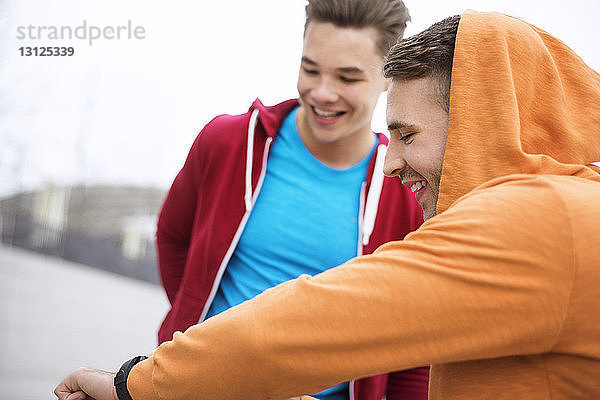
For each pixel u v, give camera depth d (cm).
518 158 72
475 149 74
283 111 160
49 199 852
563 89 78
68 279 848
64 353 521
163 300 967
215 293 149
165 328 158
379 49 141
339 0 138
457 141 75
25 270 792
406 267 66
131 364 82
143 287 1079
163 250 169
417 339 65
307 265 148
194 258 152
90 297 796
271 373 67
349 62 139
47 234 897
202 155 155
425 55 77
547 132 76
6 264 776
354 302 65
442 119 78
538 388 67
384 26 140
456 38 76
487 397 70
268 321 67
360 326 65
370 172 153
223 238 148
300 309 66
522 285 63
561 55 80
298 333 66
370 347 65
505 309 63
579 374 66
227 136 153
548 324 64
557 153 76
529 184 68
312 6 141
